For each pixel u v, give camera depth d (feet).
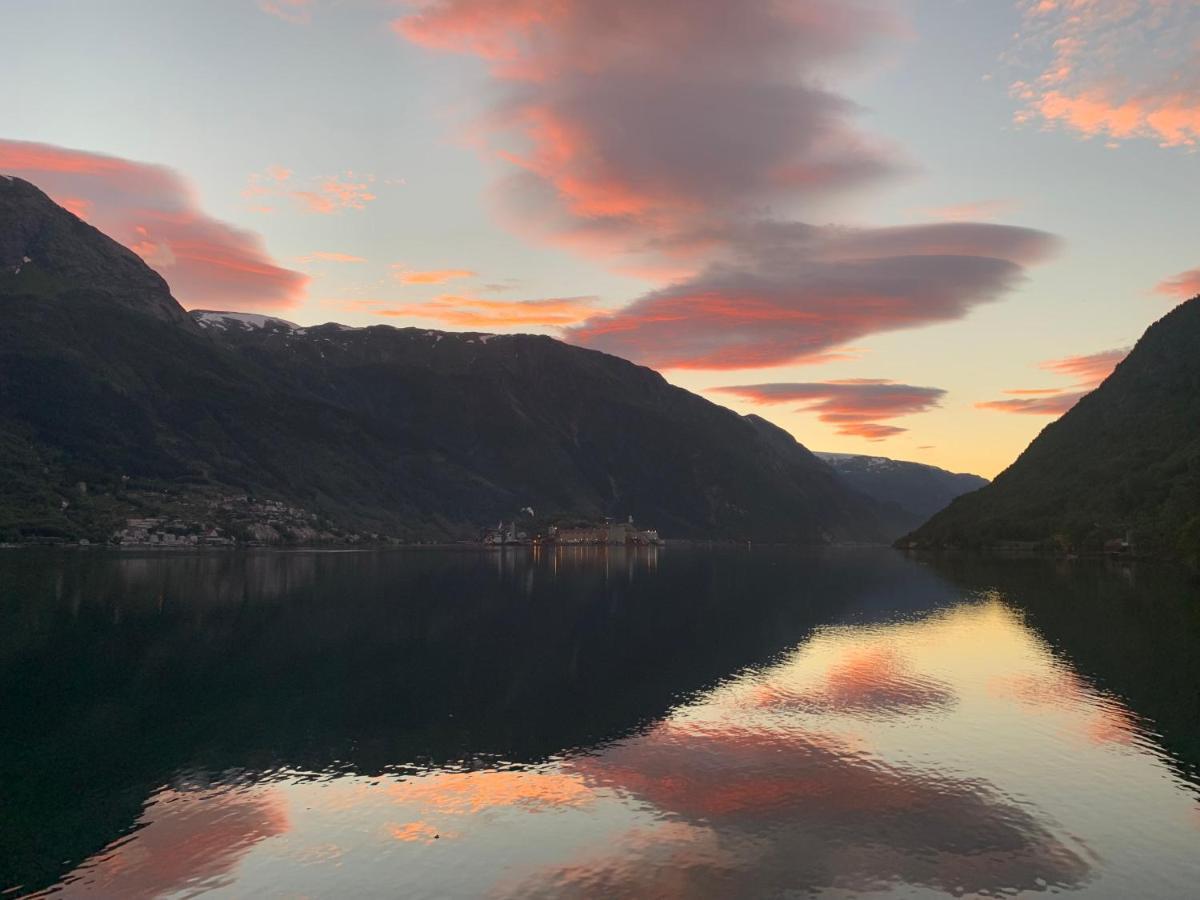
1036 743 144.46
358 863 97.76
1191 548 500.33
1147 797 117.60
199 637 264.52
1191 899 88.22
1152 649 238.68
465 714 169.78
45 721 163.73
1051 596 388.16
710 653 244.83
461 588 466.29
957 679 200.44
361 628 292.20
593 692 189.98
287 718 166.71
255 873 95.35
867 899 88.33
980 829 106.52
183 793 122.72
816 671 213.25
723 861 97.71
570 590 470.80
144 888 92.02
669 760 136.56
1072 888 90.79
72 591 381.19
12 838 105.60
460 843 103.35
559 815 112.27
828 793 119.55
